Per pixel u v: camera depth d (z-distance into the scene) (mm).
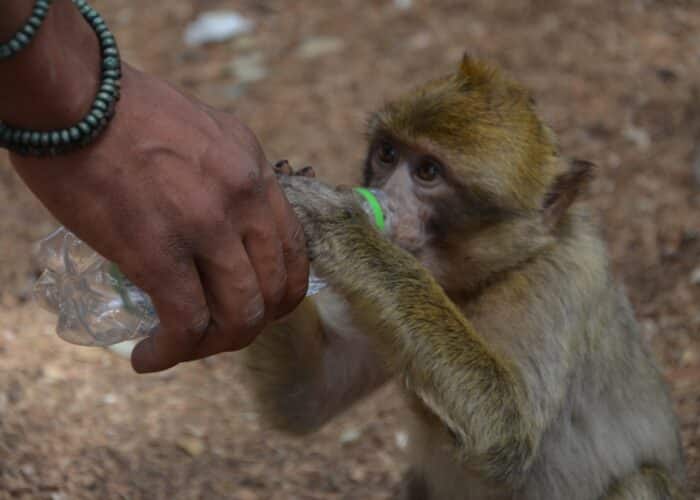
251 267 3924
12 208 10320
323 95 11711
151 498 6855
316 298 6059
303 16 13203
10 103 3539
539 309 5695
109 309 4727
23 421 7352
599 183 10055
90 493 6797
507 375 5465
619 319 6152
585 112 10969
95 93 3652
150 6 13617
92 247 3811
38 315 8781
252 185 3844
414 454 6328
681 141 10531
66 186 3676
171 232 3736
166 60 12531
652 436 6250
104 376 8070
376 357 6305
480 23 12594
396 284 5188
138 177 3688
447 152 5527
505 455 5387
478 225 5629
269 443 7547
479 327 5773
